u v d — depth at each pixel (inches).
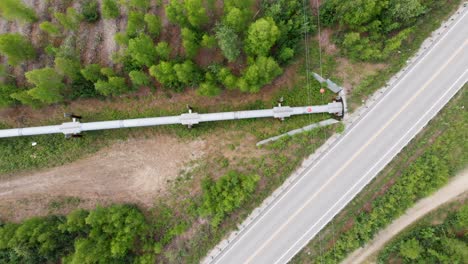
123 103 1875.0
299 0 1822.1
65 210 1831.9
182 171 1846.7
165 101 1875.0
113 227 1660.9
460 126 1793.8
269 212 1802.4
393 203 1754.4
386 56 1795.0
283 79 1872.5
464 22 1839.3
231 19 1603.1
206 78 1752.0
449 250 1694.1
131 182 1852.9
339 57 1852.9
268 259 1777.8
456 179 1804.9
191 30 1744.6
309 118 1854.1
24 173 1854.1
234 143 1854.1
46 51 1809.8
